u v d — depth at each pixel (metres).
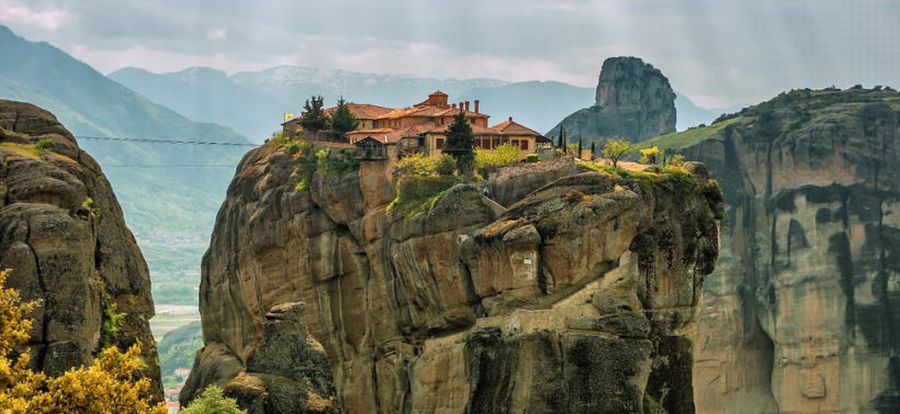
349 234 148.25
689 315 127.19
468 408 120.94
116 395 64.75
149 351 85.00
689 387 126.94
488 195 130.75
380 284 142.12
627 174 126.81
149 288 91.00
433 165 138.38
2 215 76.75
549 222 120.25
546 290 119.94
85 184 87.31
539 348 117.81
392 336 140.00
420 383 130.25
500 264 121.69
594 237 119.38
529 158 140.00
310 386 102.12
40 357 74.12
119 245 88.56
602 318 118.19
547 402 116.44
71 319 75.44
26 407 60.69
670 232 126.19
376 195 144.12
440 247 129.00
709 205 132.00
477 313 126.62
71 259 76.50
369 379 142.75
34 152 87.38
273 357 103.06
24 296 74.56
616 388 117.00
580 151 145.62
